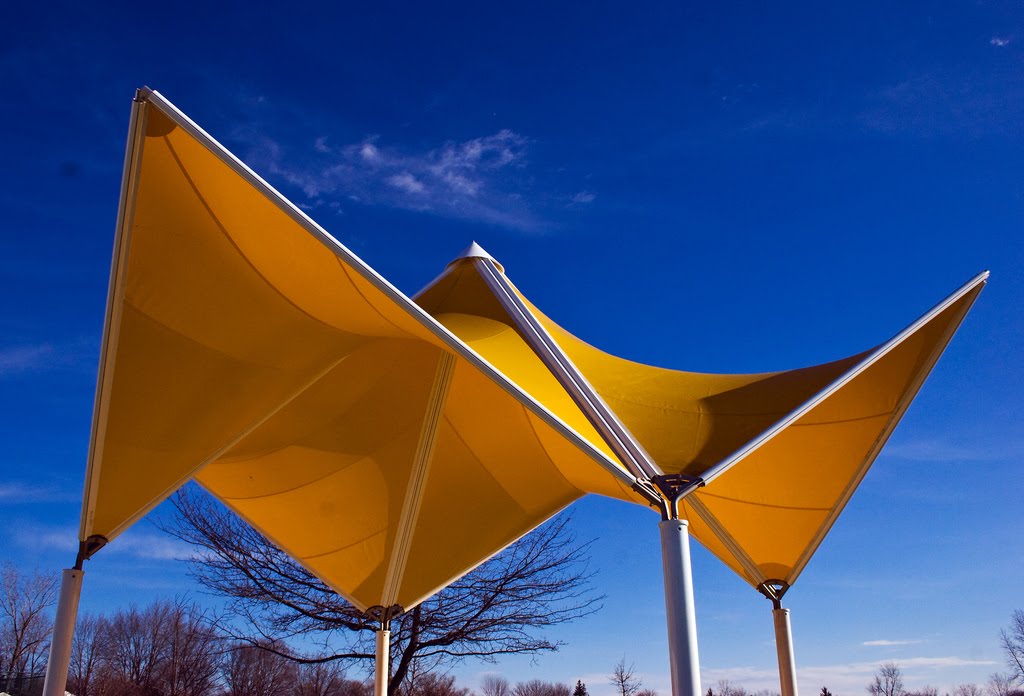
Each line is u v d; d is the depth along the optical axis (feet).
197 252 22.29
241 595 56.65
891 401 28.94
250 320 24.63
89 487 24.16
